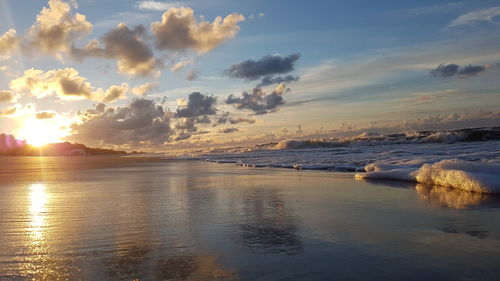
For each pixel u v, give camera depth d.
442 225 5.95
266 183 12.96
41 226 6.16
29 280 3.71
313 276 3.77
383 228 5.80
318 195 9.62
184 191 10.90
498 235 5.29
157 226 6.11
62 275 3.84
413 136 47.09
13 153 132.75
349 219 6.52
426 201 8.31
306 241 5.11
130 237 5.38
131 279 3.72
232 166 26.05
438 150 27.30
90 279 3.73
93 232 5.71
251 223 6.29
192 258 4.39
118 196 9.92
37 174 20.02
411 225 5.98
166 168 25.03
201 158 46.28
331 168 19.81
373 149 35.75
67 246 4.93
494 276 3.72
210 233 5.61
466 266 4.02
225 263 4.19
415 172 12.48
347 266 4.05
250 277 3.75
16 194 10.59
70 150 135.88
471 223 6.06
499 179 9.32
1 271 3.98
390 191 10.12
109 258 4.40
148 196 9.88
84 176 17.97
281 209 7.62
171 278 3.73
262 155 40.88
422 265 4.06
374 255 4.44
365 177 13.84
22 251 4.71
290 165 22.73
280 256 4.44
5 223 6.43
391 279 3.66
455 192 9.60
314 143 56.03
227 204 8.36
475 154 18.67
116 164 34.72
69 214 7.25
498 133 38.91
